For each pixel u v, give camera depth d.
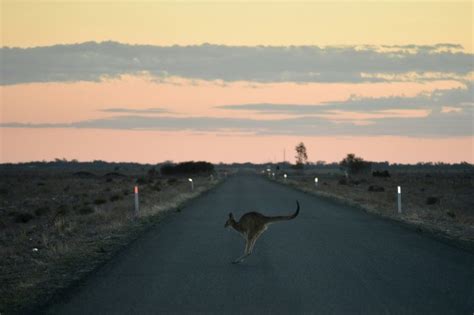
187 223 25.47
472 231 21.73
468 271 13.80
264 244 18.72
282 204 36.97
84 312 10.34
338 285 12.30
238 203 38.16
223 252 17.17
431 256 16.03
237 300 11.05
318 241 19.33
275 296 11.36
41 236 22.11
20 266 15.45
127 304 10.86
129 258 16.16
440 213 28.80
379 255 16.27
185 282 12.80
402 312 10.03
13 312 10.55
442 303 10.65
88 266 15.18
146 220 27.20
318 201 39.84
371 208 32.41
